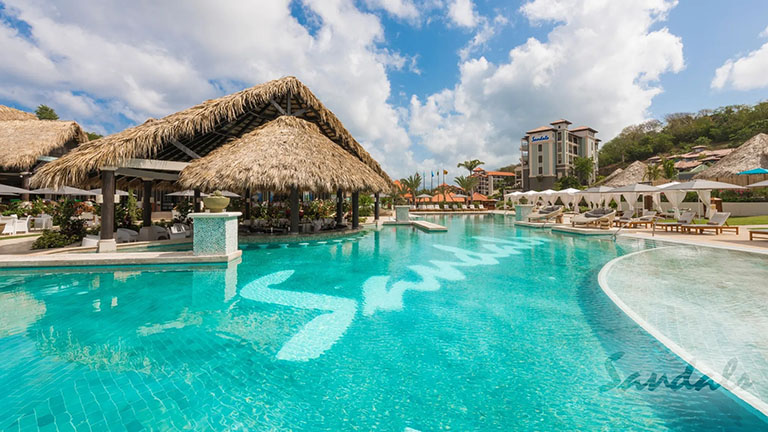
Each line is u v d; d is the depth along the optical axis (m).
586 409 2.14
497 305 4.30
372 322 3.69
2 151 14.30
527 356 2.87
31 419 2.02
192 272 6.28
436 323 3.67
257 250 9.20
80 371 2.60
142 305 4.29
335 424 2.01
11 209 14.84
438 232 14.73
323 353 2.94
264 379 2.51
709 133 77.56
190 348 3.03
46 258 6.24
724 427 1.94
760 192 20.19
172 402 2.21
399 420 2.05
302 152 10.52
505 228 16.86
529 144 74.06
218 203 7.05
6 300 4.50
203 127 10.02
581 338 3.23
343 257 8.08
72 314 3.93
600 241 11.04
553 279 5.76
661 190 15.83
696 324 3.49
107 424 1.98
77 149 8.43
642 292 4.75
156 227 10.98
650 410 2.11
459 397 2.29
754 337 3.15
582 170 69.75
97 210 16.64
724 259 7.38
